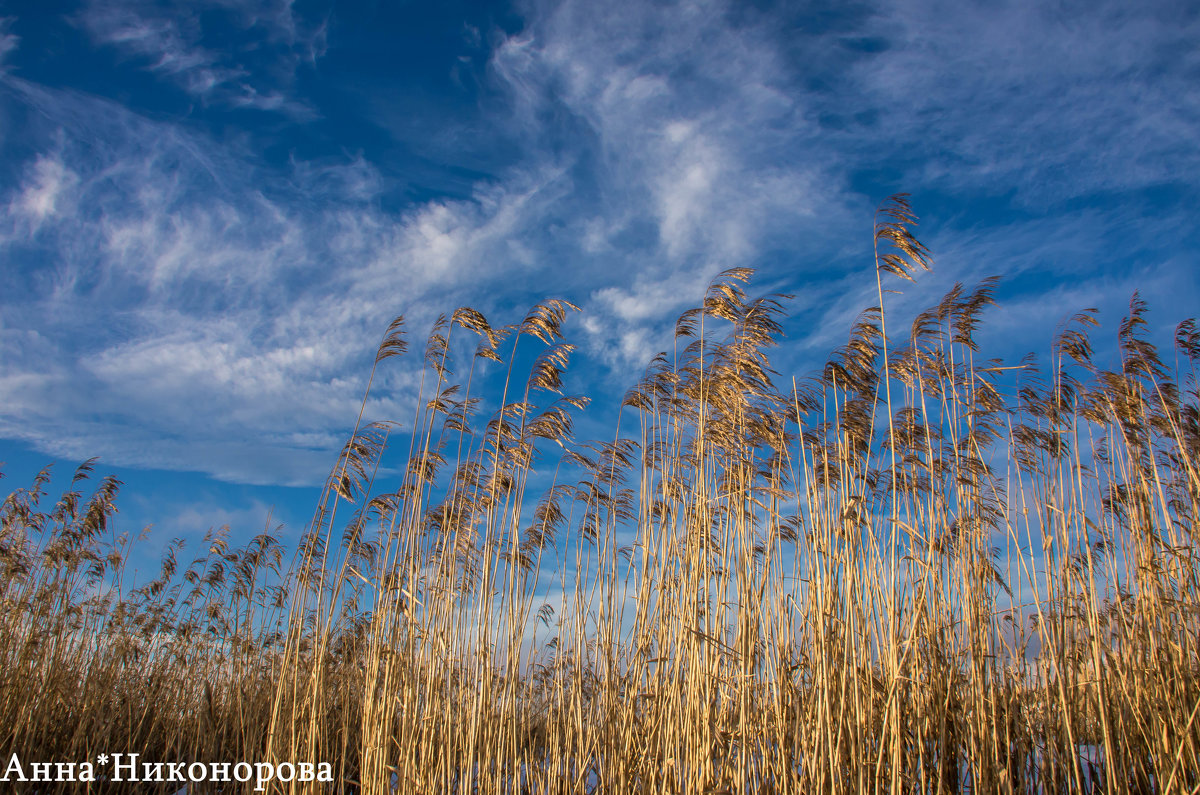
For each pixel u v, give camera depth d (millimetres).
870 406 2977
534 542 3473
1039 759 2773
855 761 2385
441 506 3357
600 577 3066
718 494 3012
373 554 3473
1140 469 3045
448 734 2738
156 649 4227
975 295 2951
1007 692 2787
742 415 3012
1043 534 2924
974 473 3006
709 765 2547
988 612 2867
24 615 3723
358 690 3416
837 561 2588
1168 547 2799
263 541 4141
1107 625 2908
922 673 2594
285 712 3021
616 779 2684
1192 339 3279
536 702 3486
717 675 2670
